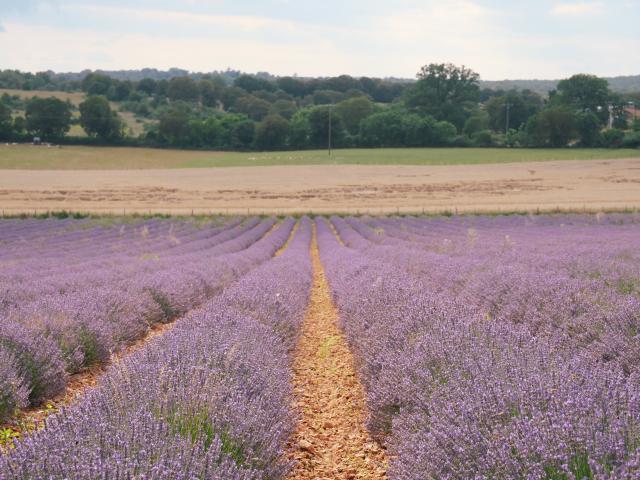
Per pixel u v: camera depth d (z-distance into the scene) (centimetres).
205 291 1307
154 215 4638
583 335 594
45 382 611
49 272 1515
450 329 546
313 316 1191
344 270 1401
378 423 498
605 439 277
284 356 632
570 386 354
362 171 8025
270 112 15588
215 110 17150
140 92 18375
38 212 4656
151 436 318
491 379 396
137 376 436
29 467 279
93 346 762
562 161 8819
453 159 9469
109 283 1156
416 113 13700
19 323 701
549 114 11238
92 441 305
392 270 1204
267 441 382
